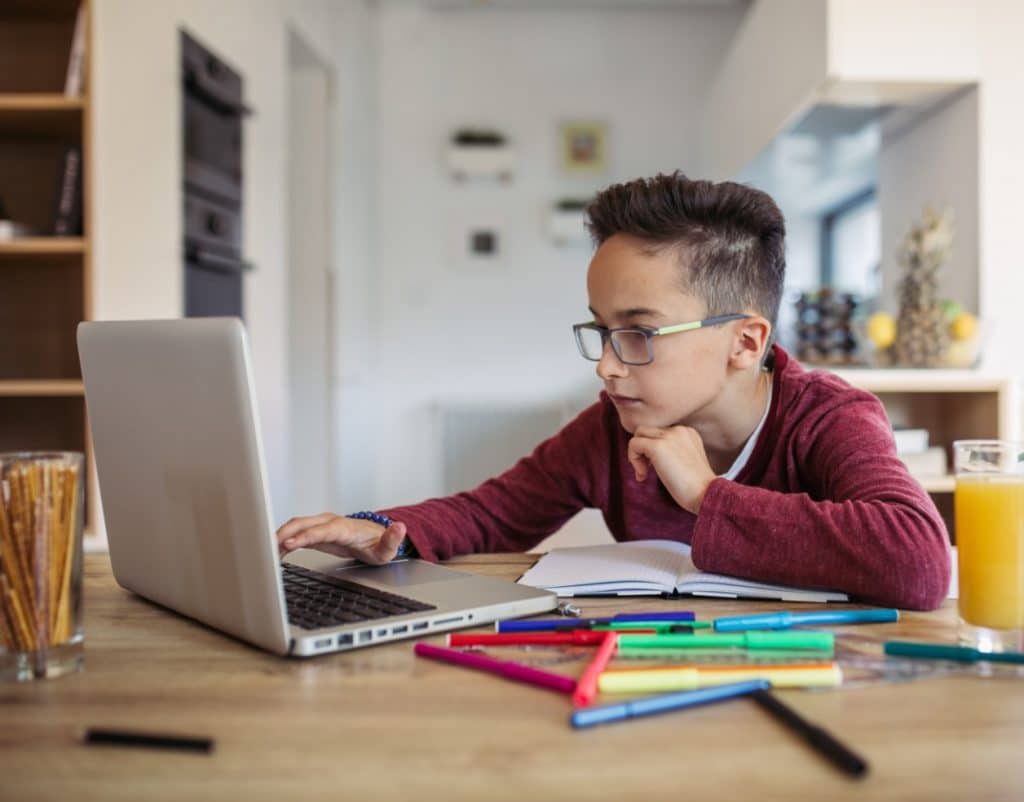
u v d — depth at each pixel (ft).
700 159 16.56
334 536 3.32
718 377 3.54
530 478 4.42
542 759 1.73
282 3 12.19
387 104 16.65
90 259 8.71
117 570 3.14
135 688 2.16
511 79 16.66
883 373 7.67
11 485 2.19
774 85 10.53
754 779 1.64
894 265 10.34
